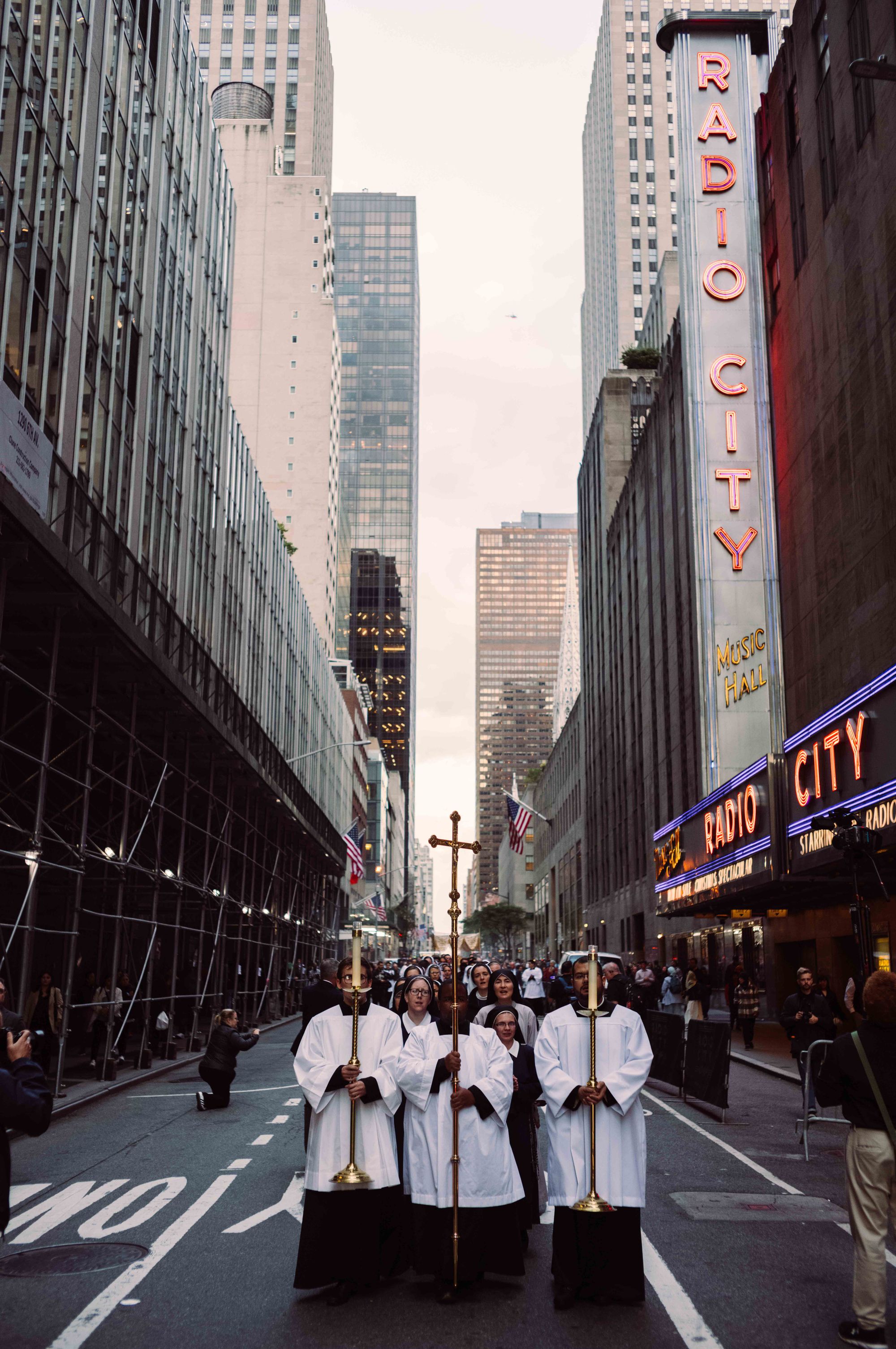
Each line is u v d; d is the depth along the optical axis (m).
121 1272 7.36
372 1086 6.88
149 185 28.84
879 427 25.34
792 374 32.84
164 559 30.42
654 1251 7.97
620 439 73.12
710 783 39.62
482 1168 6.95
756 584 41.09
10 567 15.40
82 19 22.95
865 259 26.30
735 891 30.33
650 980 31.64
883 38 25.02
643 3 137.38
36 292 20.17
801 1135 13.36
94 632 19.03
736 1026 30.52
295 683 57.22
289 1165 11.07
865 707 21.66
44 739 16.83
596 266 147.88
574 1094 6.84
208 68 123.69
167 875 24.23
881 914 26.84
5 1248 8.01
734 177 43.28
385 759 170.62
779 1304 6.74
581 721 84.75
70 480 19.39
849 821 15.09
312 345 108.19
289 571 55.50
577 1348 5.95
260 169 112.06
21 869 22.02
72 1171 11.04
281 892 44.66
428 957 22.17
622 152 133.75
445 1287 6.92
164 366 30.58
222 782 34.41
